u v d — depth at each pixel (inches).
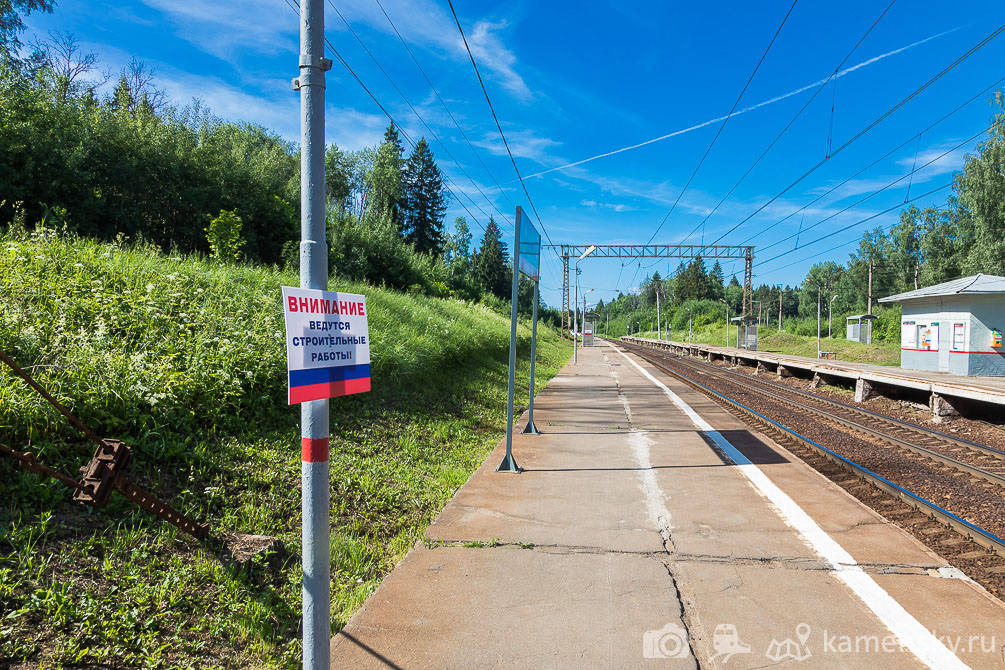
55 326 200.8
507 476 259.6
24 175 462.3
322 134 93.1
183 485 166.9
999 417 490.3
